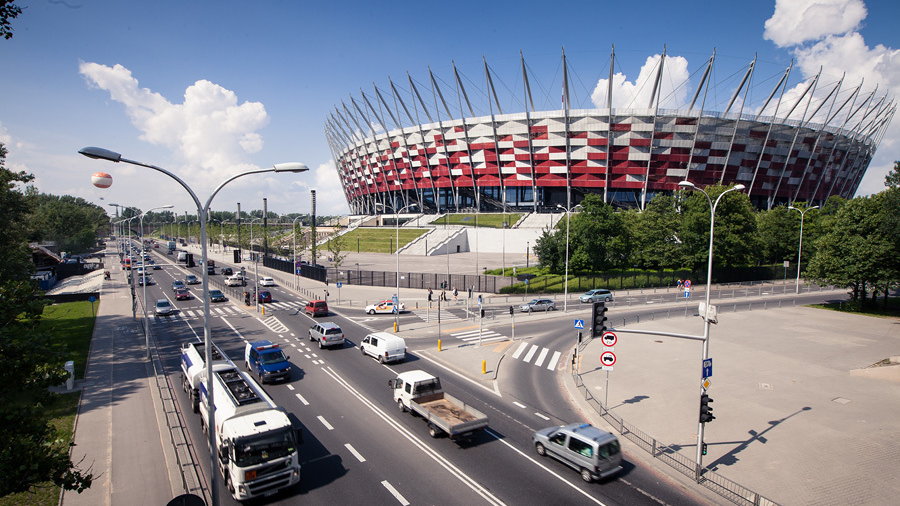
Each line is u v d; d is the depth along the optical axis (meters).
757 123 100.44
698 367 27.08
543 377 25.55
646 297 54.62
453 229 111.75
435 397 19.70
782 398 22.06
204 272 12.69
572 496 13.81
